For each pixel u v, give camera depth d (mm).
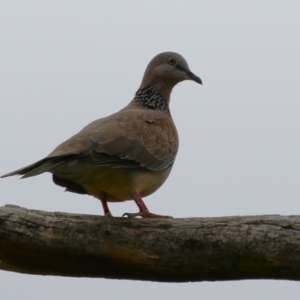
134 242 10164
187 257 9945
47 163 10961
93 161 11484
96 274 10656
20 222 10375
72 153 11156
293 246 9406
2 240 10422
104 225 10266
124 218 10320
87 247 10297
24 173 10680
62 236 10320
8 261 10750
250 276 9867
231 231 9719
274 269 9617
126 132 12664
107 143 11969
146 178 12781
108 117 13312
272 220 9633
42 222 10375
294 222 9523
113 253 10242
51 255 10531
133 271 10438
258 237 9555
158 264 10125
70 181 12844
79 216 10445
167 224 10086
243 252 9641
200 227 9891
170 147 13742
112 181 12320
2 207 10602
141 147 12703
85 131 12141
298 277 9594
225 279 10062
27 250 10516
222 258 9781
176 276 10242
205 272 10016
